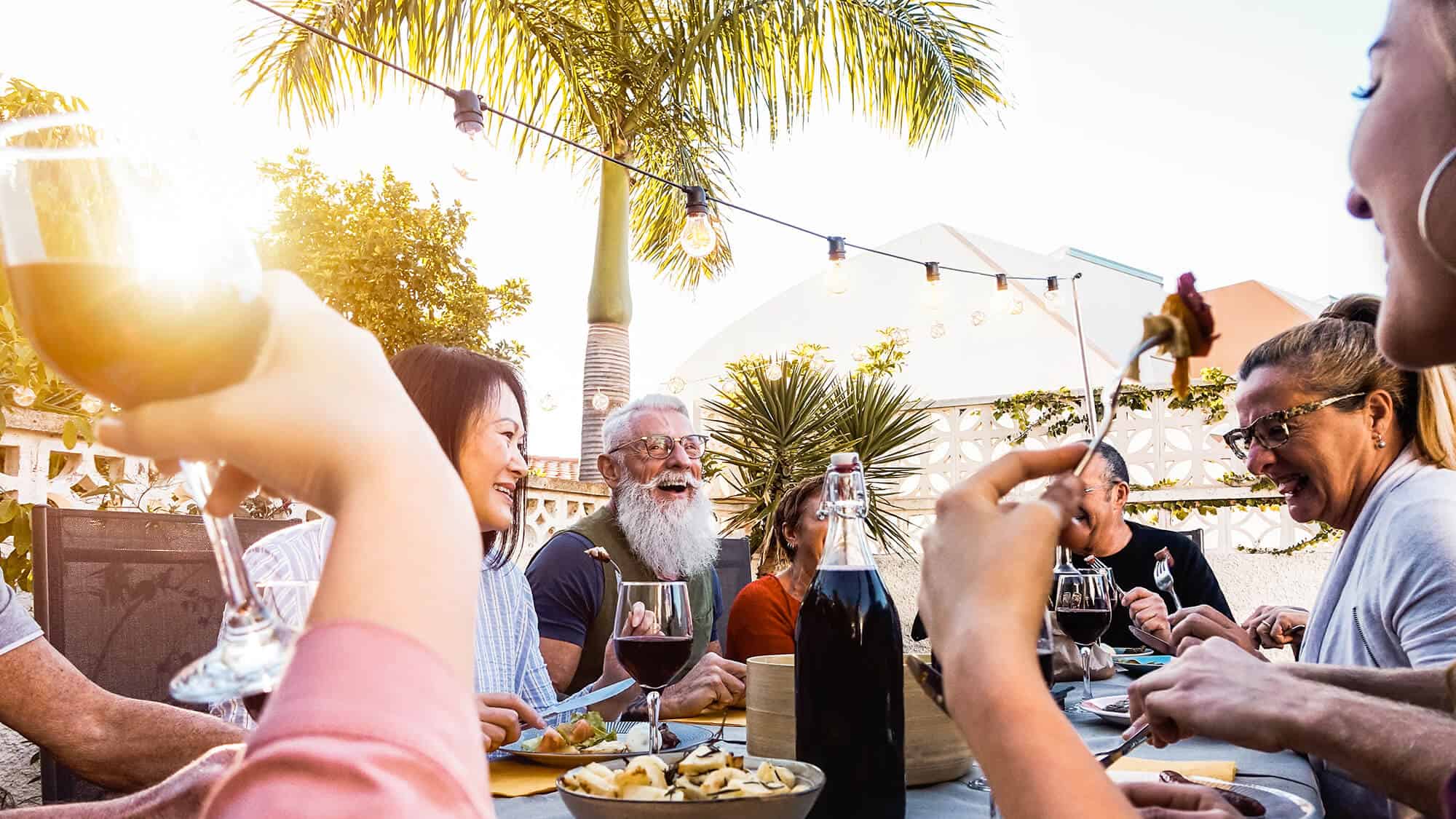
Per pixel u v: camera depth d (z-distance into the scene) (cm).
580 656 275
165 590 190
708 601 322
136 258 33
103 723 135
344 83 616
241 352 36
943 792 128
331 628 33
